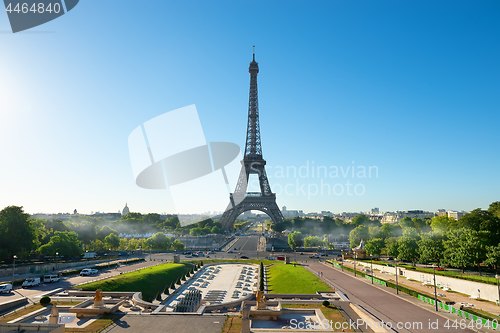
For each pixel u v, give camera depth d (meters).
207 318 80.38
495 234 131.88
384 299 99.44
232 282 158.75
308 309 85.81
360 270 165.88
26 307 86.62
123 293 106.94
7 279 136.12
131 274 144.88
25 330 59.94
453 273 124.38
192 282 158.62
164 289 141.75
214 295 132.38
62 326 61.53
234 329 72.12
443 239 153.88
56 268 168.62
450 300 94.06
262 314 80.56
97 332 69.62
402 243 165.88
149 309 91.81
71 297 98.62
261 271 167.62
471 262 120.88
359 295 105.25
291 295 102.56
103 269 171.62
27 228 170.38
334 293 106.38
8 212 168.12
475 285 99.88
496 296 91.75
